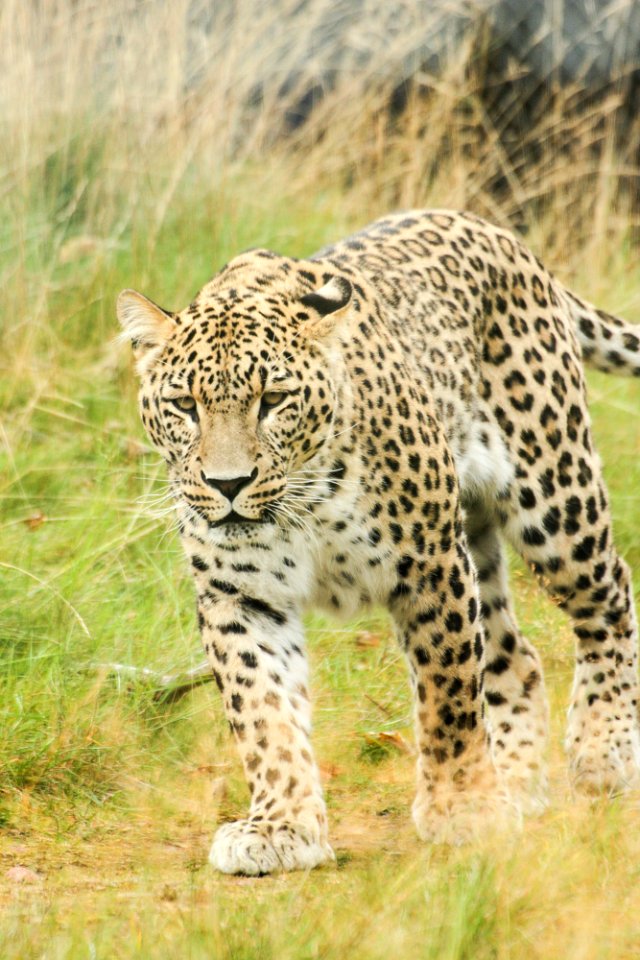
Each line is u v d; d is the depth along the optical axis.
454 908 6.90
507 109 23.80
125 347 16.11
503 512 10.63
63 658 10.97
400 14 23.19
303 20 21.38
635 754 10.41
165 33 19.86
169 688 10.90
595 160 23.77
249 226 19.47
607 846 8.01
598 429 16.33
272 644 9.10
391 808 9.76
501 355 10.59
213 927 6.66
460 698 9.17
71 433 15.61
